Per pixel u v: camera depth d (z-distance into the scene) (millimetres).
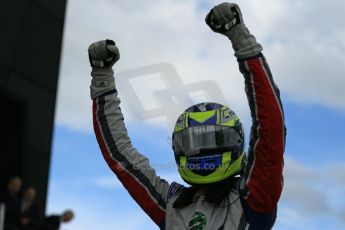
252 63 6621
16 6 23312
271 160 6617
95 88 7926
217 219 6918
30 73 23094
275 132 6586
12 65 22766
